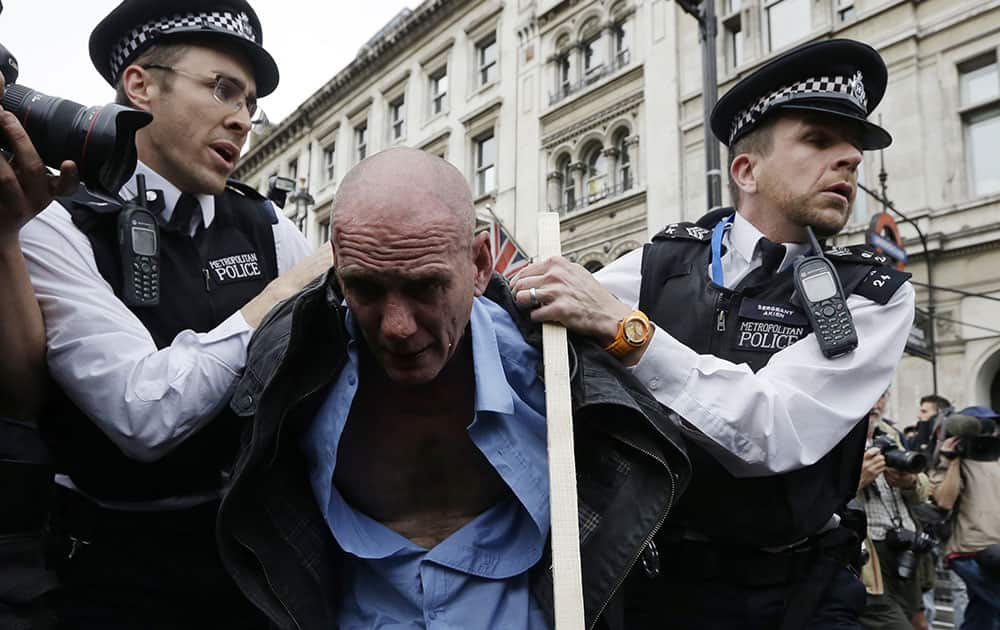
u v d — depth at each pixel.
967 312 9.51
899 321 1.58
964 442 4.02
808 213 1.64
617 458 1.22
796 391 1.47
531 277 1.34
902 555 4.09
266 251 1.85
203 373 1.38
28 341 1.33
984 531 3.92
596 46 13.85
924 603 4.92
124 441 1.37
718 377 1.44
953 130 9.80
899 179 10.08
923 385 9.70
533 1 14.91
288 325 1.24
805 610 1.55
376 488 1.31
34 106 1.16
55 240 1.43
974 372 9.38
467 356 1.26
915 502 4.12
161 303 1.61
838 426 1.49
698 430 1.43
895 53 10.22
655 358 1.41
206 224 1.77
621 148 13.09
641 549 1.16
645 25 12.74
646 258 1.78
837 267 1.67
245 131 1.80
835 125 1.65
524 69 15.00
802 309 1.61
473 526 1.27
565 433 1.15
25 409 1.39
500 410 1.21
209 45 1.75
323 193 21.02
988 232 9.31
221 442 1.53
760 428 1.42
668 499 1.17
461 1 16.69
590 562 1.18
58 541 1.52
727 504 1.54
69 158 1.15
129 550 1.50
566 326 1.30
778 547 1.57
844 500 1.64
